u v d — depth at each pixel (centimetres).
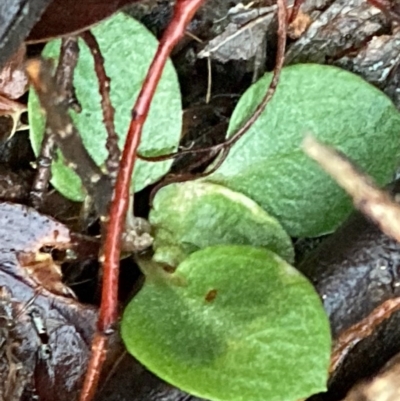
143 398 10
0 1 9
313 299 10
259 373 10
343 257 10
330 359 10
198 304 10
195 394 10
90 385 10
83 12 10
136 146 9
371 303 10
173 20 9
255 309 10
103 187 10
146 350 10
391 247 10
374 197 10
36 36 10
